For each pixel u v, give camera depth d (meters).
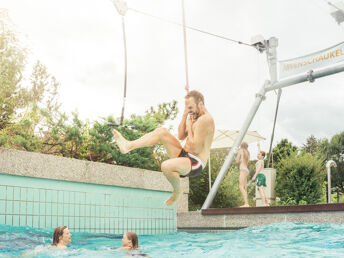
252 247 5.67
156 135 3.91
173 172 3.74
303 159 14.12
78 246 6.01
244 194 10.40
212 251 5.48
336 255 4.67
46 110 10.30
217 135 14.23
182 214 10.09
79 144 10.24
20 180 7.24
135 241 5.71
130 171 9.23
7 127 11.15
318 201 13.66
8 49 13.14
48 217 7.57
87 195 8.32
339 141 26.41
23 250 5.27
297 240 6.20
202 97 4.02
